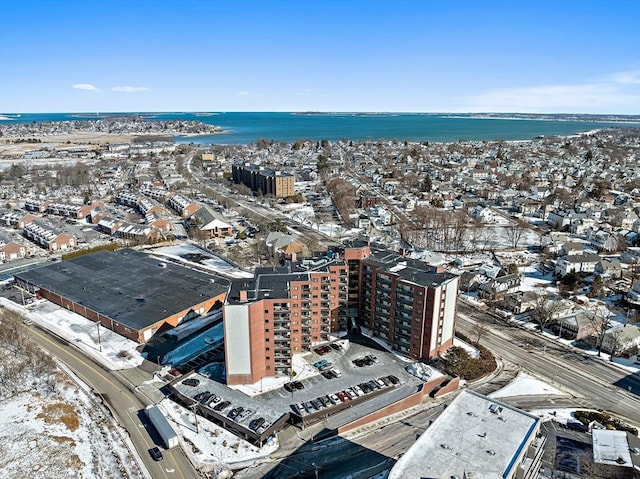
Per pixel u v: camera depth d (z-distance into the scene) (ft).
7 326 426.10
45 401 332.19
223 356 399.03
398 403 332.80
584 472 266.98
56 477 261.65
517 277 532.73
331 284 421.18
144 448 290.56
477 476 200.75
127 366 382.42
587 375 376.89
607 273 560.20
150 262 578.66
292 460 282.97
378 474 269.44
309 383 356.79
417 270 411.34
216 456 285.43
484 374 376.48
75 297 478.59
